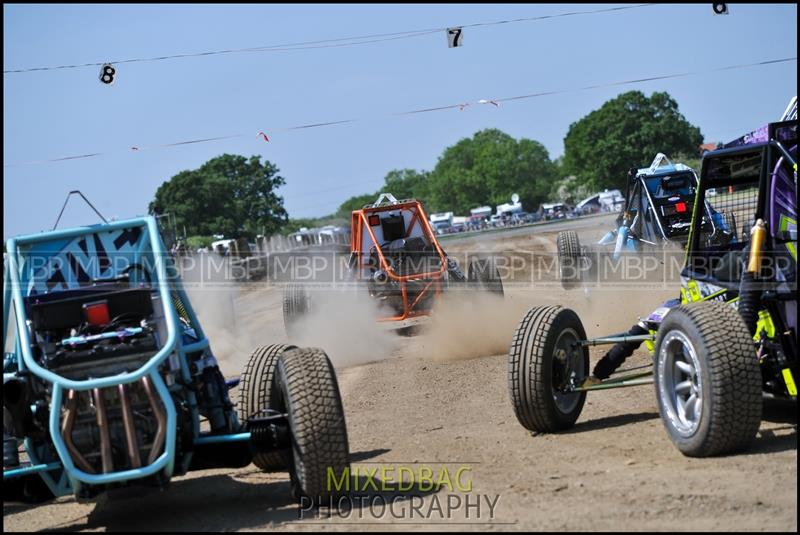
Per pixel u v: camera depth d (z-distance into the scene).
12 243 13.96
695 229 15.89
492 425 17.25
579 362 16.52
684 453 13.68
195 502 14.30
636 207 37.84
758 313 14.06
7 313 13.70
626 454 14.16
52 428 12.31
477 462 14.66
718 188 15.76
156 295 13.73
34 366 12.67
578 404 16.38
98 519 14.12
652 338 15.75
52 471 13.41
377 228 35.22
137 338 13.03
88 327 13.22
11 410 13.05
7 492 13.48
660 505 11.56
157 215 15.55
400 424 18.17
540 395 15.66
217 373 14.27
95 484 12.42
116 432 12.55
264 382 14.89
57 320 13.15
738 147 14.30
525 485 13.03
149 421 12.62
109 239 14.30
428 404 19.91
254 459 15.52
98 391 12.30
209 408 14.05
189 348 13.90
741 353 12.91
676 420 13.90
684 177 37.19
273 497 14.06
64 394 12.48
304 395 12.76
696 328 13.20
